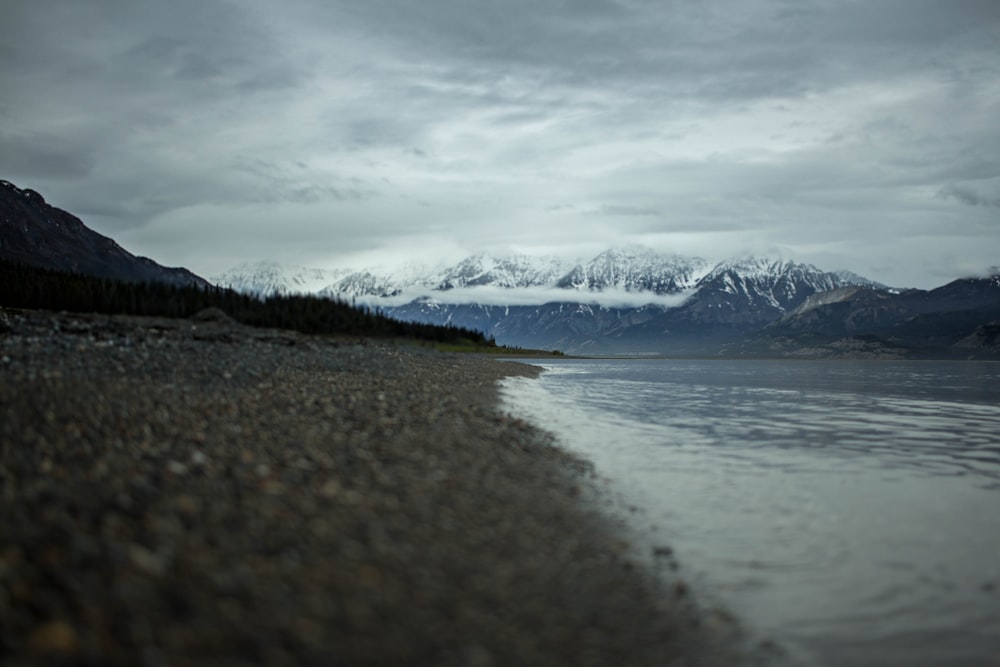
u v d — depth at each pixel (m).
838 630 9.16
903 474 19.03
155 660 6.53
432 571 9.55
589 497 14.96
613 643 8.36
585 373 89.19
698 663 8.12
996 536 13.13
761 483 17.47
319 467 13.77
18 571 7.66
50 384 19.64
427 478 14.20
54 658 6.30
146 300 77.06
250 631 7.29
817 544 12.55
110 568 8.09
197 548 9.02
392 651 7.38
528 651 7.86
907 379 84.06
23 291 67.50
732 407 38.69
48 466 11.84
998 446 24.36
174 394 20.73
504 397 37.22
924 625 9.35
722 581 10.67
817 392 54.22
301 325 86.75
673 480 17.55
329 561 9.27
